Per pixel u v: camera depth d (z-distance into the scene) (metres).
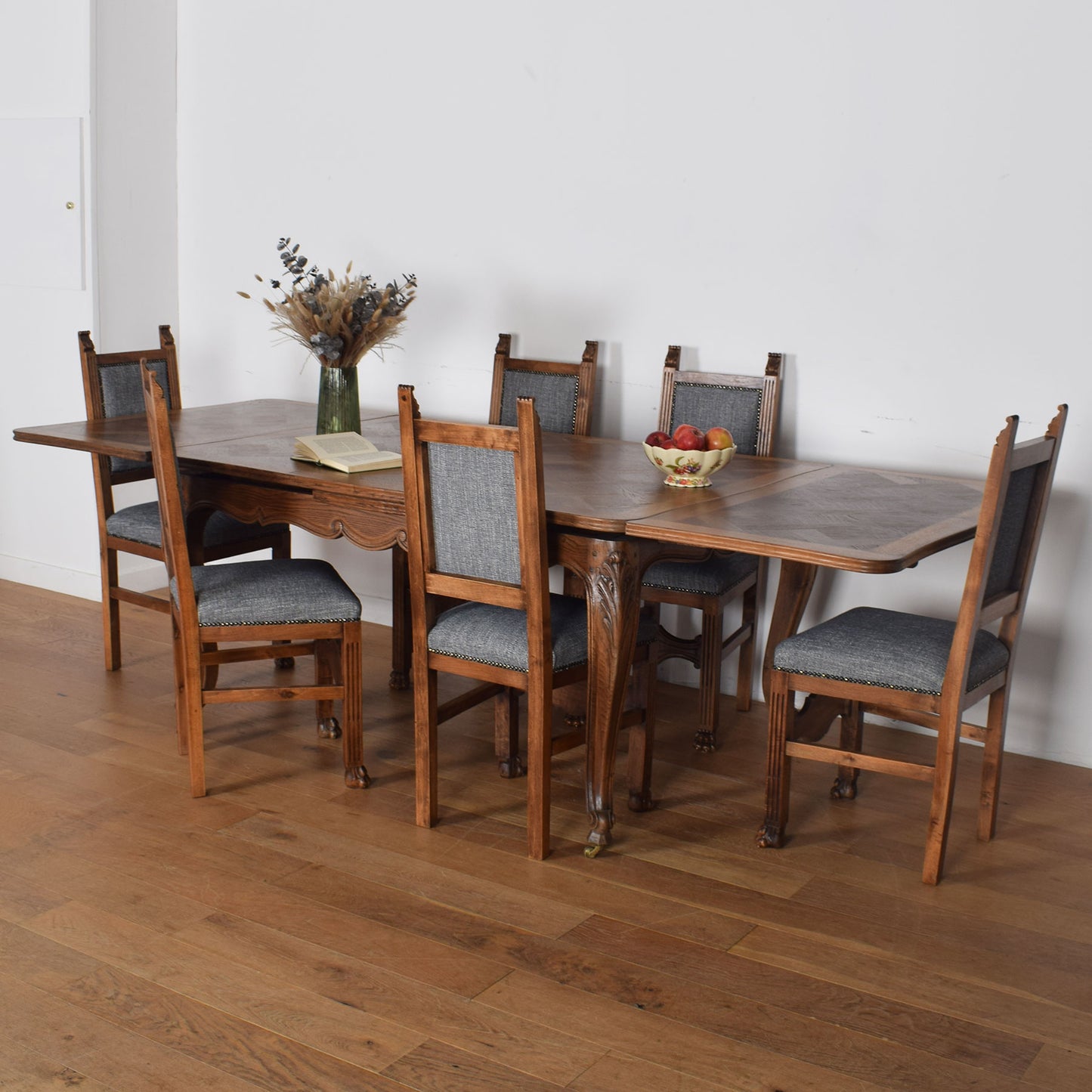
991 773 2.80
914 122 3.26
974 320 3.27
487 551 2.60
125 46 4.27
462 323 4.08
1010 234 3.19
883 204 3.33
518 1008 2.14
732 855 2.73
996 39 3.12
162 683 3.72
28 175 4.34
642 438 3.82
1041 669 3.33
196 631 2.86
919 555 2.36
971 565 2.42
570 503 2.71
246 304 4.49
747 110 3.47
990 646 2.69
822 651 2.62
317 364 4.38
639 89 3.62
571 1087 1.94
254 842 2.73
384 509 2.84
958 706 2.50
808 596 3.21
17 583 4.75
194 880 2.56
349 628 2.95
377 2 4.02
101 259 4.31
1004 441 2.33
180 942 2.32
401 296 3.40
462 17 3.88
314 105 4.21
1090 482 3.18
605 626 2.61
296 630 2.91
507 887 2.56
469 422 4.13
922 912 2.50
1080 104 3.05
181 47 4.44
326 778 3.08
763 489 2.96
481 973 2.25
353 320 3.32
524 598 2.57
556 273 3.87
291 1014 2.11
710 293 3.62
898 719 2.89
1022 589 2.74
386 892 2.53
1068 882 2.65
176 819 2.83
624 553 2.59
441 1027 2.09
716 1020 2.12
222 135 4.42
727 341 3.63
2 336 4.55
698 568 3.27
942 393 3.35
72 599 4.57
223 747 3.26
